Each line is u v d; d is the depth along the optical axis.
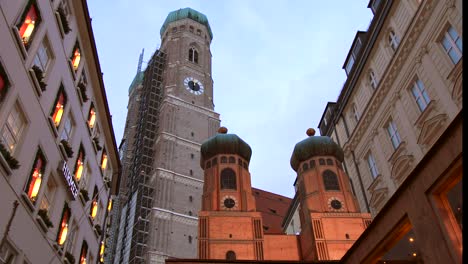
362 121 40.38
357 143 41.53
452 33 28.89
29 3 22.12
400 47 34.38
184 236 79.94
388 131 36.66
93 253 35.38
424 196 16.92
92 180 34.47
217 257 42.88
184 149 94.94
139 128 104.75
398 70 34.81
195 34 123.88
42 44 24.59
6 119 20.05
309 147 53.16
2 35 19.52
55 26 26.08
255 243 44.16
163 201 82.94
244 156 55.34
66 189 27.97
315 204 48.34
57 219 26.67
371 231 20.50
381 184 36.31
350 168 43.03
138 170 93.19
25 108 21.89
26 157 22.06
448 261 15.28
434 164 16.50
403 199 18.27
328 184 49.53
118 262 83.06
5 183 19.84
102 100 36.44
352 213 46.00
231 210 47.53
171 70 112.25
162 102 104.62
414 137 31.80
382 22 37.97
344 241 43.78
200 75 114.12
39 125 23.69
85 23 30.98
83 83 31.47
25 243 22.09
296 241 47.28
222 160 53.47
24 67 21.67
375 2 41.72
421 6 31.92
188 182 89.12
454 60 28.30
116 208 93.06
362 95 41.81
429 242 16.39
